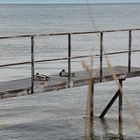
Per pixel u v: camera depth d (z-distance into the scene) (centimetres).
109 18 17438
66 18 18062
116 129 1670
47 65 4053
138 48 5697
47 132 1647
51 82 1352
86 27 10600
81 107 2138
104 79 1451
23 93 1254
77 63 4219
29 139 1565
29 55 4997
